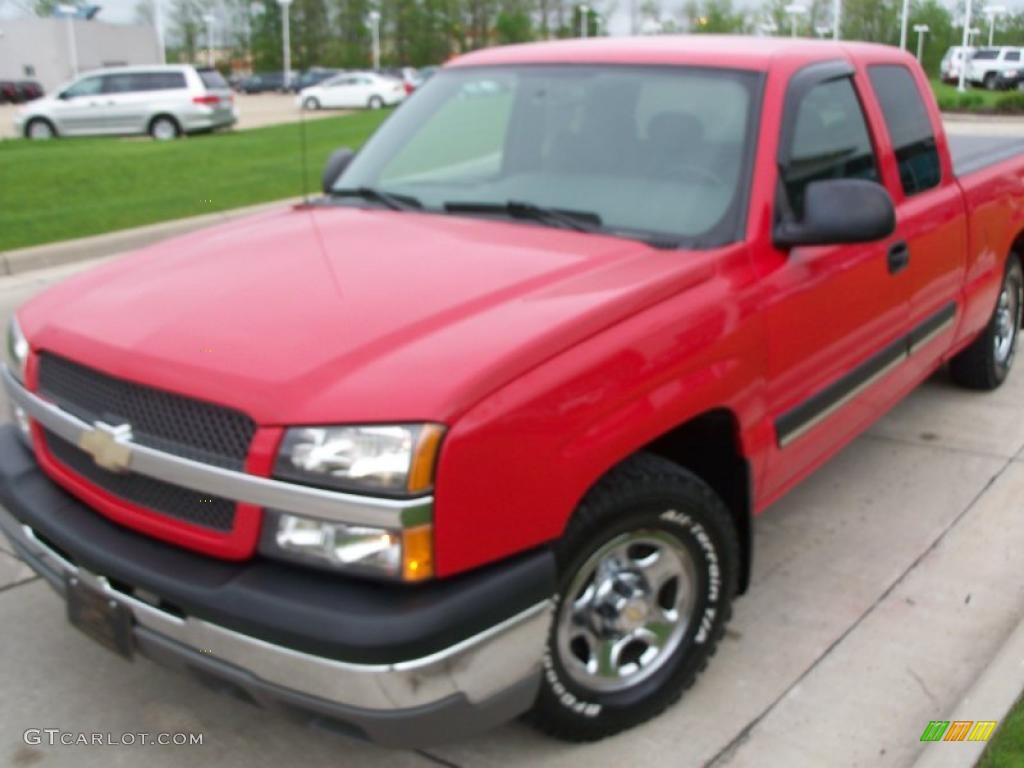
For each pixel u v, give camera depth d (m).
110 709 3.39
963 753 3.04
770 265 3.49
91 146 20.03
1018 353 7.05
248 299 3.03
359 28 87.50
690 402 3.06
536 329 2.76
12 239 10.85
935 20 66.12
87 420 2.88
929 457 5.36
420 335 2.74
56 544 2.97
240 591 2.54
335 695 2.50
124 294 3.23
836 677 3.55
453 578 2.55
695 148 3.73
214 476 2.59
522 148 4.02
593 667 3.05
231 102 26.27
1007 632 3.82
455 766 3.11
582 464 2.72
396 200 4.05
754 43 4.25
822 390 3.83
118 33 60.72
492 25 87.25
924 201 4.66
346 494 2.46
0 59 58.06
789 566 4.27
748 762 3.14
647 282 3.09
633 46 4.27
